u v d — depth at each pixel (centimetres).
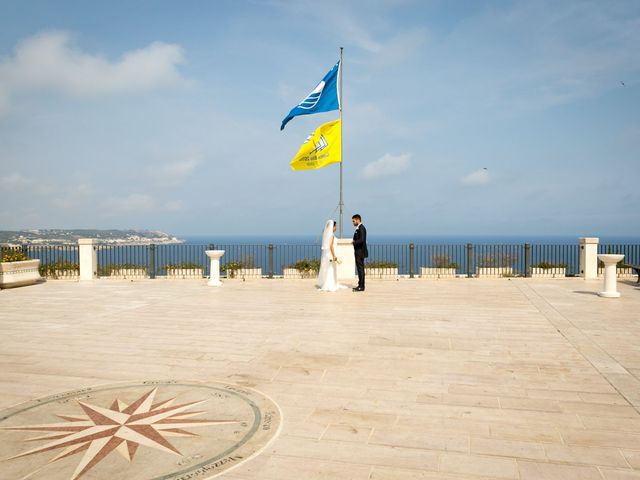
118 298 1362
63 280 1850
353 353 767
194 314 1103
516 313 1102
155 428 486
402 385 619
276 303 1259
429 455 432
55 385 619
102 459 421
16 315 1100
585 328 944
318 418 512
